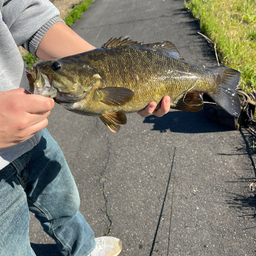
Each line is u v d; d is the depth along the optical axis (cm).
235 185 76
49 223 60
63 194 57
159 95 53
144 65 50
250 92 104
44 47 50
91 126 119
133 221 74
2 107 31
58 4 436
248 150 85
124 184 85
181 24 204
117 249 67
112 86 48
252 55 129
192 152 90
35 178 53
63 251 64
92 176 92
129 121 115
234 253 62
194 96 58
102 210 80
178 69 55
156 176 85
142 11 278
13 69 44
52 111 143
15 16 44
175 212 73
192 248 65
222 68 63
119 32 230
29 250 47
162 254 65
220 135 93
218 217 69
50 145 54
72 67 45
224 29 164
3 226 41
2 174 42
